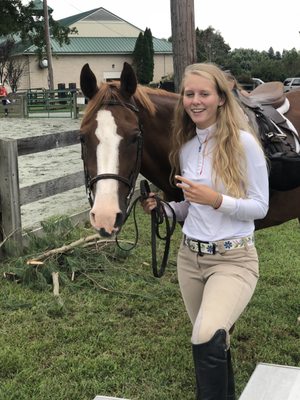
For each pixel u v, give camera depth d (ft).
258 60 174.40
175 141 7.44
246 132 6.85
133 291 13.37
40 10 104.94
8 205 15.35
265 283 14.06
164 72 165.37
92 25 157.99
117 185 7.16
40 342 10.78
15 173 15.33
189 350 10.46
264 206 6.71
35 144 16.46
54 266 14.12
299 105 11.35
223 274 6.72
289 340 10.98
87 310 12.34
